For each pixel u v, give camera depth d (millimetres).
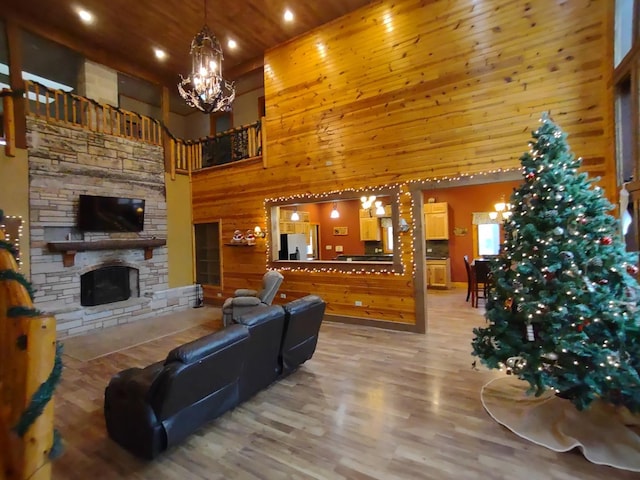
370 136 5293
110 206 5930
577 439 2240
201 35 3965
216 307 7254
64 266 5426
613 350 2305
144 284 6621
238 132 6941
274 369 3195
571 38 3955
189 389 2203
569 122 3973
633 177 3121
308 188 5938
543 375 2443
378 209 7949
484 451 2221
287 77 6137
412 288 4984
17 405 1036
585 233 2426
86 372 3805
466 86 4559
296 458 2209
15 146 4941
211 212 7332
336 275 5680
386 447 2293
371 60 5262
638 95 3016
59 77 7402
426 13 4812
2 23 5312
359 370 3609
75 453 2312
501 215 8258
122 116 6492
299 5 5234
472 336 4699
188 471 2113
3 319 1114
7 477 1029
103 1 5145
